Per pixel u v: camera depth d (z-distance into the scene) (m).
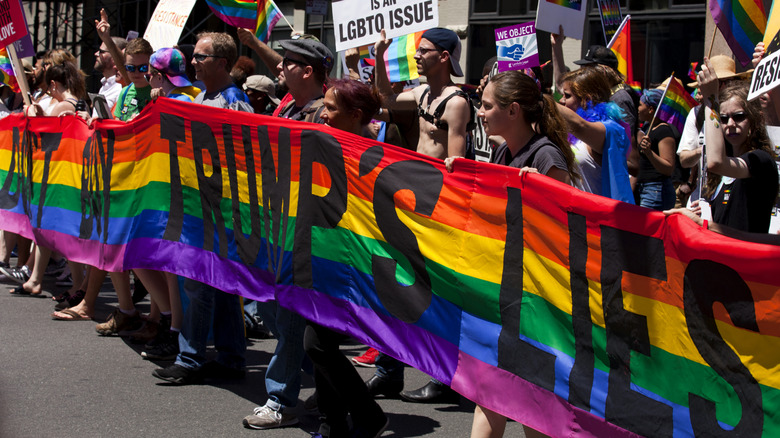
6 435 3.75
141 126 5.07
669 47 9.67
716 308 2.50
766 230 3.04
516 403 3.09
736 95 3.13
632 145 4.38
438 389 4.61
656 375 2.67
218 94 5.07
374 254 3.69
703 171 3.48
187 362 4.70
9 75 9.48
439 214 3.43
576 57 10.13
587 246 2.87
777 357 2.38
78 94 7.25
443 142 4.57
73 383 4.60
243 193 4.40
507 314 3.16
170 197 4.89
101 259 5.58
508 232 3.16
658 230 2.66
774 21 3.28
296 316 4.05
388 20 4.86
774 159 3.11
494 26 10.98
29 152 6.58
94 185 5.66
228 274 4.49
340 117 3.88
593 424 2.83
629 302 2.74
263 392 4.63
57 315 6.19
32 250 7.82
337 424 3.62
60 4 21.50
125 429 3.92
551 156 3.11
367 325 3.70
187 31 16.39
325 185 3.89
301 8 13.03
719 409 2.50
